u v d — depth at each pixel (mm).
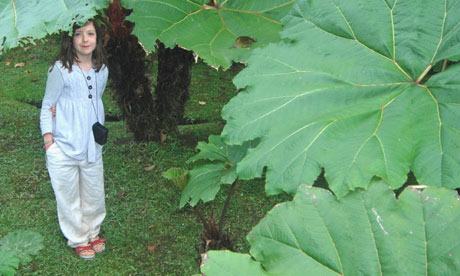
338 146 1586
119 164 5406
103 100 6793
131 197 4969
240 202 4902
